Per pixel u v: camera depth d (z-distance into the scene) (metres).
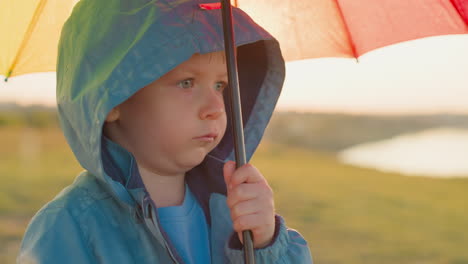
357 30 1.67
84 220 1.29
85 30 1.35
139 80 1.21
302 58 1.71
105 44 1.30
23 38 1.63
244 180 1.29
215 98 1.35
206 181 1.52
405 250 7.14
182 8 1.31
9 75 1.65
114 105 1.20
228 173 1.32
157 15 1.28
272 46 1.59
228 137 1.64
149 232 1.32
